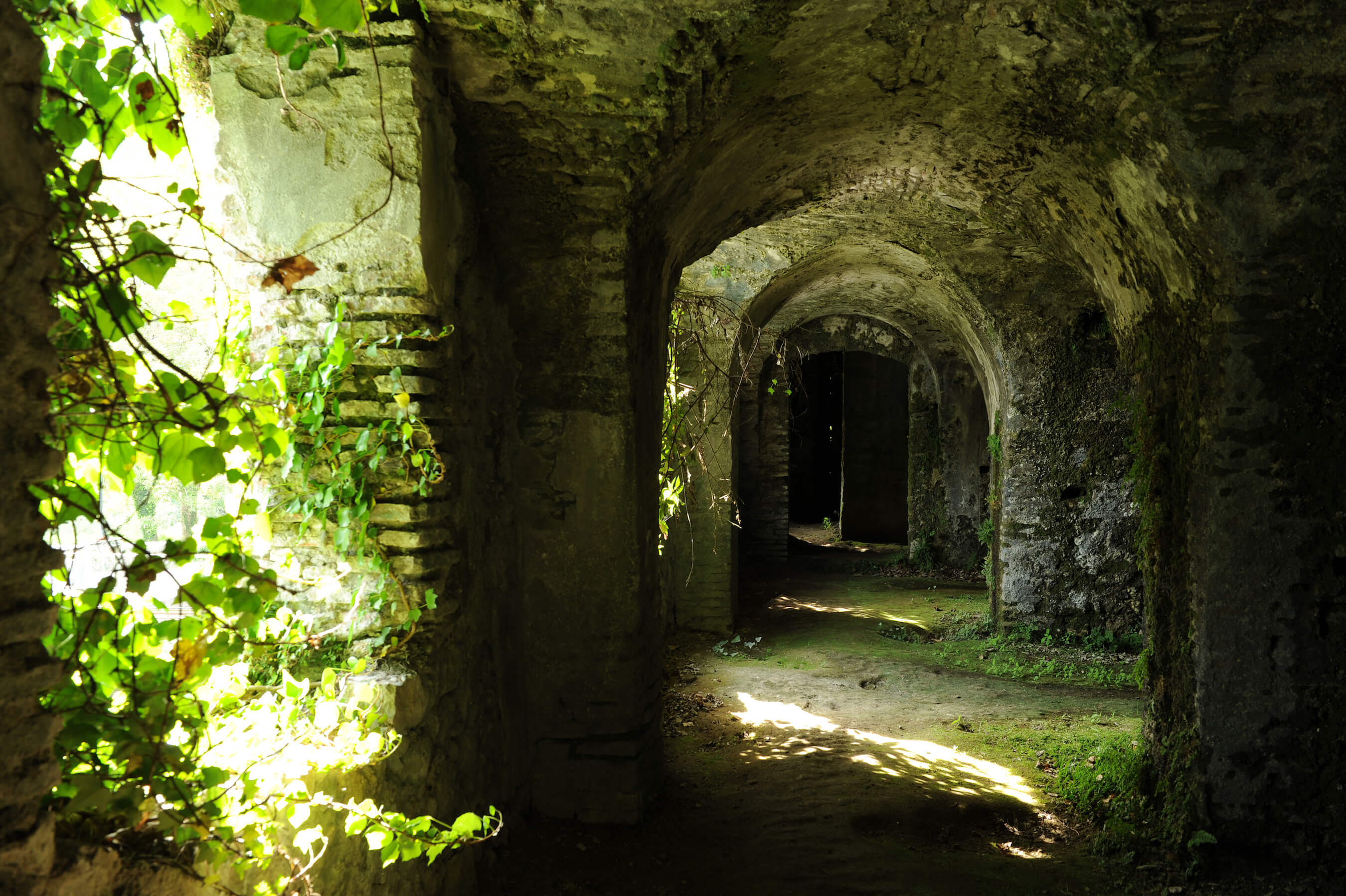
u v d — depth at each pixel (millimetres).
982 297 8281
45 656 1550
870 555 15203
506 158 3861
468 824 2602
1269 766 3820
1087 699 6879
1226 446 3852
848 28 3658
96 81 1948
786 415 13992
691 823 4453
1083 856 4215
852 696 6984
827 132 4773
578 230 4066
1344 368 3701
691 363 8844
